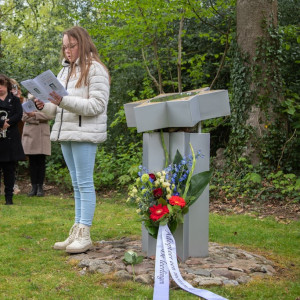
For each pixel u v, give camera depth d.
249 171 7.49
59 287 2.91
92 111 3.52
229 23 9.57
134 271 3.12
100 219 5.43
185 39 11.33
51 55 11.73
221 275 3.09
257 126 7.64
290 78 9.85
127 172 8.45
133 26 8.74
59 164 9.68
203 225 3.51
